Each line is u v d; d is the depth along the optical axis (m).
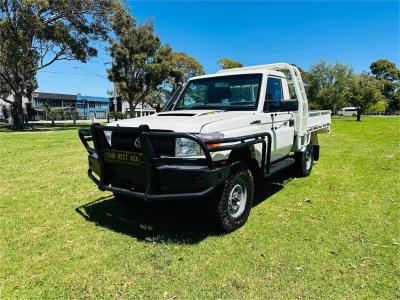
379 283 3.14
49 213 5.05
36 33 27.09
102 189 4.41
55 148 12.34
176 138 3.89
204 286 3.12
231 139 4.05
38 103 73.81
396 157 9.85
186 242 4.04
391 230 4.34
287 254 3.71
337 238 4.11
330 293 2.99
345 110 59.66
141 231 4.38
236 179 4.30
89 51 30.62
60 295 3.00
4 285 3.14
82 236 4.22
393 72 81.38
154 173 3.96
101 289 3.09
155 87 38.69
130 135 4.19
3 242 4.04
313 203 5.50
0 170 8.12
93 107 87.69
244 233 4.29
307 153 7.40
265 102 5.35
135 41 36.53
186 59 51.91
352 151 11.33
